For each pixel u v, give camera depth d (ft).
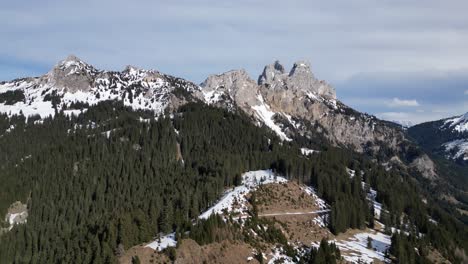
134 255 614.75
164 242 644.27
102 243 633.61
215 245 652.48
